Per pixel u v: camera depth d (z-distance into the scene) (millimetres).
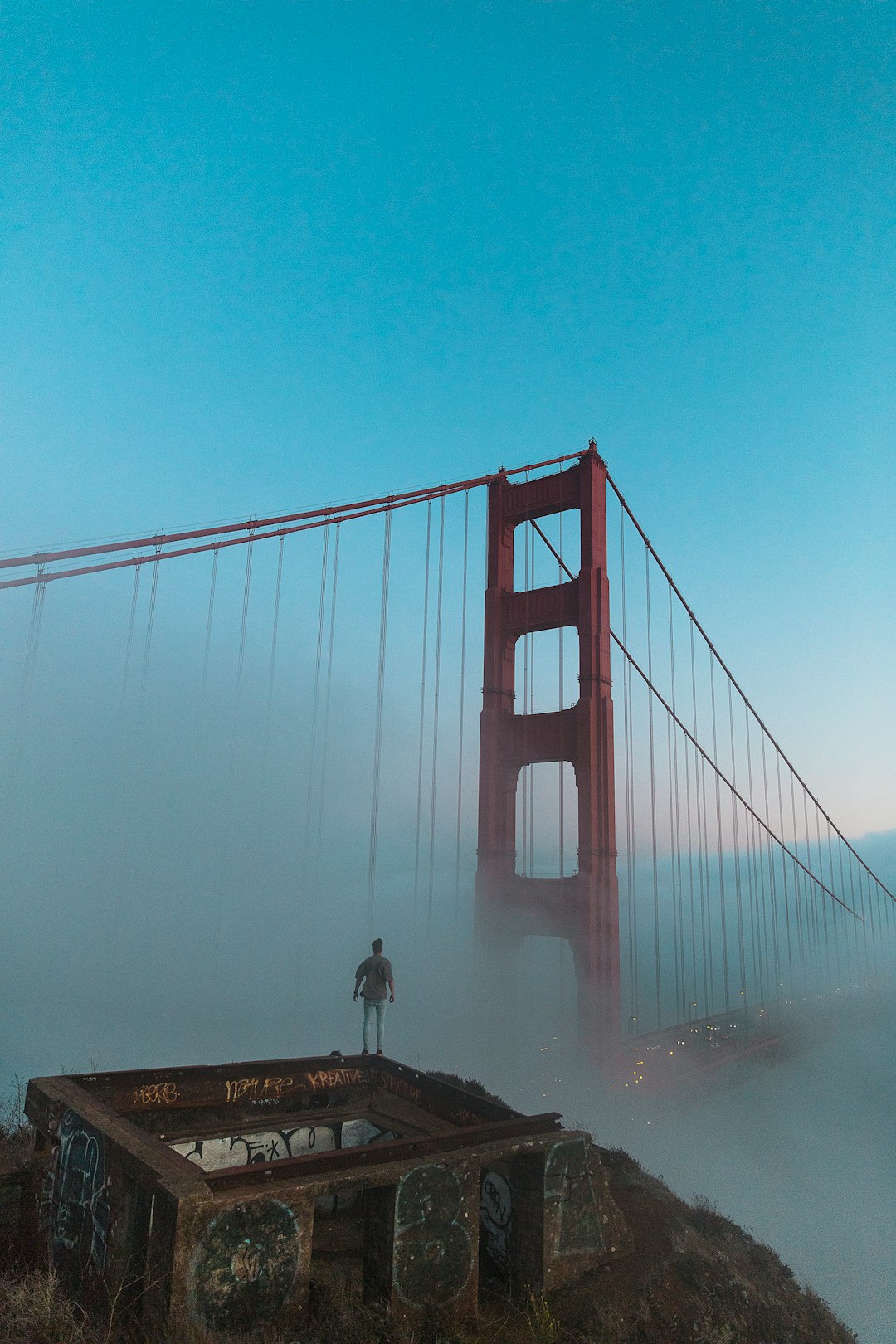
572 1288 4539
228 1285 3416
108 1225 3850
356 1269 4473
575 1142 4766
